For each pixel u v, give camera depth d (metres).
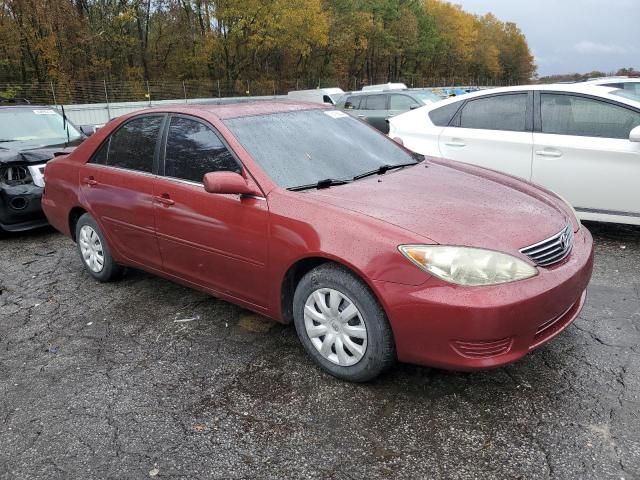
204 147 3.65
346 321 2.97
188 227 3.67
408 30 60.66
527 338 2.70
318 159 3.60
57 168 4.97
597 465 2.37
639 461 2.38
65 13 32.16
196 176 3.66
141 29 38.50
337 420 2.77
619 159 5.03
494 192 3.37
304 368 3.26
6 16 30.42
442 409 2.82
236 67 42.66
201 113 3.77
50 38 31.39
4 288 4.91
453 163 4.14
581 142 5.21
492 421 2.71
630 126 5.05
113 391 3.13
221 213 3.43
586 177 5.20
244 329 3.82
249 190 3.26
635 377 3.00
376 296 2.79
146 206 3.97
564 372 3.08
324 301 3.06
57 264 5.52
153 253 4.09
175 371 3.32
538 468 2.38
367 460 2.48
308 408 2.88
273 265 3.20
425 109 6.41
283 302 3.30
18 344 3.79
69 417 2.91
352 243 2.83
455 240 2.69
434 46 67.81
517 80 100.94
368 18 53.44
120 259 4.48
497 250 2.68
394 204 3.05
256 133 3.62
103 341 3.76
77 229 4.86
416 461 2.46
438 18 71.50
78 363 3.48
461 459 2.46
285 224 3.10
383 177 3.57
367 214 2.93
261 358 3.41
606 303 3.96
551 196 3.63
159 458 2.56
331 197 3.14
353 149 3.86
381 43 58.56
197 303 4.31
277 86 44.84
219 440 2.67
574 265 2.96
